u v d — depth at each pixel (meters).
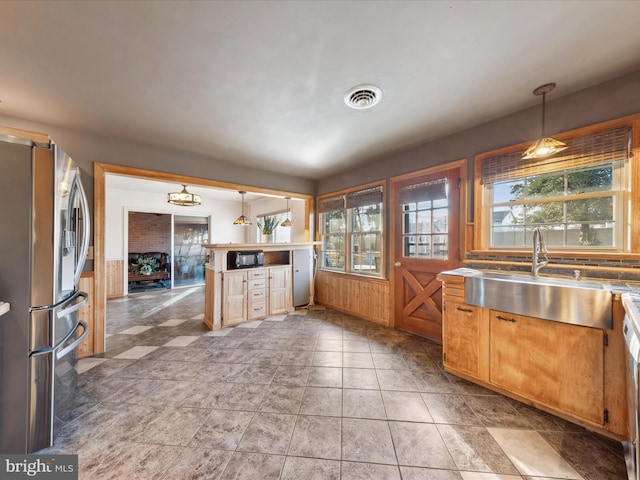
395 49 1.58
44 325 1.46
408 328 3.32
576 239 2.10
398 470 1.31
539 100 2.15
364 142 3.06
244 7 1.28
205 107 2.26
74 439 1.52
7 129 1.49
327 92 2.04
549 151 1.85
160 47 1.56
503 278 2.02
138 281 6.59
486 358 2.01
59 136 2.62
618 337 1.45
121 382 2.15
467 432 1.57
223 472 1.30
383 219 3.63
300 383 2.13
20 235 1.41
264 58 1.66
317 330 3.40
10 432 1.38
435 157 2.99
